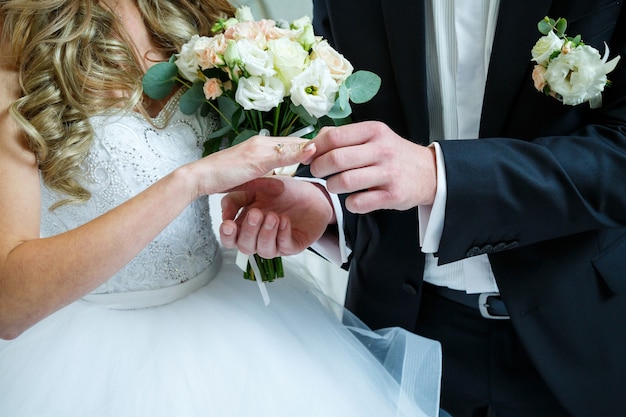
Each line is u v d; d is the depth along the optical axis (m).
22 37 1.24
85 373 1.21
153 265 1.33
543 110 1.30
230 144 1.35
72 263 1.09
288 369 1.24
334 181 1.10
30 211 1.17
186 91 1.33
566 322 1.35
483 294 1.48
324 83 1.15
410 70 1.36
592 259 1.33
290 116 1.27
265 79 1.15
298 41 1.21
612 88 1.25
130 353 1.24
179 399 1.16
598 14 1.22
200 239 1.42
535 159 1.19
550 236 1.24
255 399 1.16
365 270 1.58
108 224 1.10
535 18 1.25
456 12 1.37
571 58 1.12
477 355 1.54
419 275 1.49
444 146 1.19
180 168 1.12
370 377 1.31
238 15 1.33
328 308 1.52
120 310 1.35
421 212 1.23
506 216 1.19
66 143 1.21
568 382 1.37
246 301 1.39
